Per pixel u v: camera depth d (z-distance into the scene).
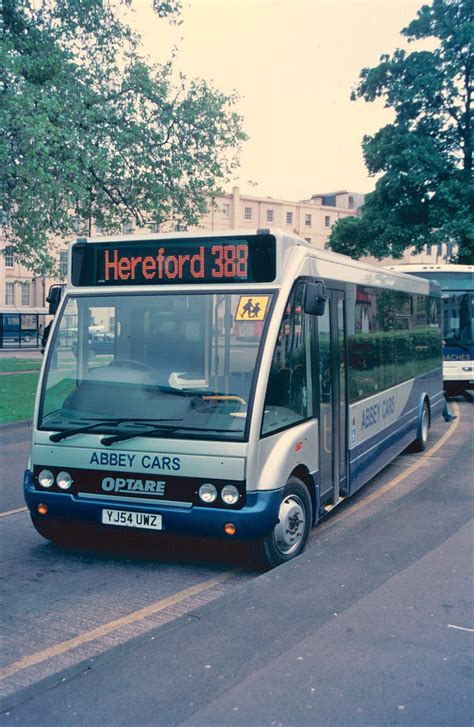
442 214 29.25
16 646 4.29
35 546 6.31
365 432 7.77
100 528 5.73
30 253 21.00
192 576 5.54
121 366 5.64
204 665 3.64
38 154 17.56
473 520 6.36
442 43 29.98
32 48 19.50
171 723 3.14
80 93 20.23
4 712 3.25
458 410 16.50
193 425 5.29
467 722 3.13
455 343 18.17
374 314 8.29
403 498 7.29
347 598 4.52
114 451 5.45
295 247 5.86
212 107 22.03
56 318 5.92
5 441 12.56
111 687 3.44
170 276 5.67
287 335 5.59
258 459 5.19
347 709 3.24
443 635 3.97
